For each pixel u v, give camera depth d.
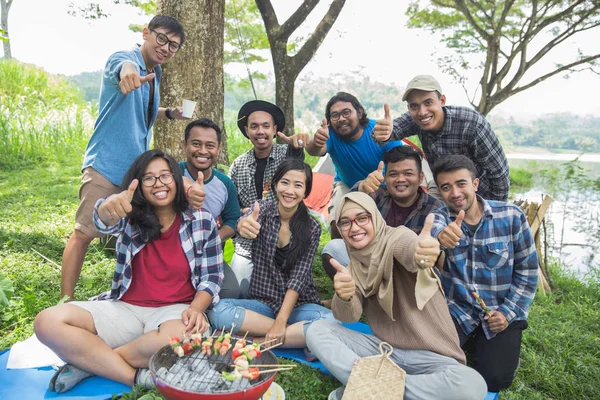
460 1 11.16
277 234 3.39
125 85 3.31
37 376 2.78
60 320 2.66
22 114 11.38
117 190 3.72
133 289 3.03
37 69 15.07
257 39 14.42
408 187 3.55
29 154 10.16
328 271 3.98
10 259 4.59
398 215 3.79
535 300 4.61
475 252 3.15
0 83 13.52
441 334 2.78
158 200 2.89
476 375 2.54
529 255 3.12
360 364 2.60
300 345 3.17
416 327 2.76
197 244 3.09
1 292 3.19
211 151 3.66
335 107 4.23
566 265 6.44
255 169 4.48
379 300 2.77
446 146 4.02
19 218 6.04
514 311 3.07
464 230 3.17
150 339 2.73
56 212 6.56
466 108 3.87
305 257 3.39
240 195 4.54
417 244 2.54
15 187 7.88
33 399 2.57
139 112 3.77
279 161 4.39
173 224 3.06
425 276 2.58
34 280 4.16
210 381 2.27
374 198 3.87
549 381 3.15
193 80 5.17
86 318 2.78
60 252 5.03
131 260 2.98
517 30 11.43
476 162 4.06
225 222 3.95
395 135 4.25
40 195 7.41
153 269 3.02
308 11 8.13
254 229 3.09
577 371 3.30
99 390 2.68
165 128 5.14
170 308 2.97
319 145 4.09
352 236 2.86
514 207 3.15
